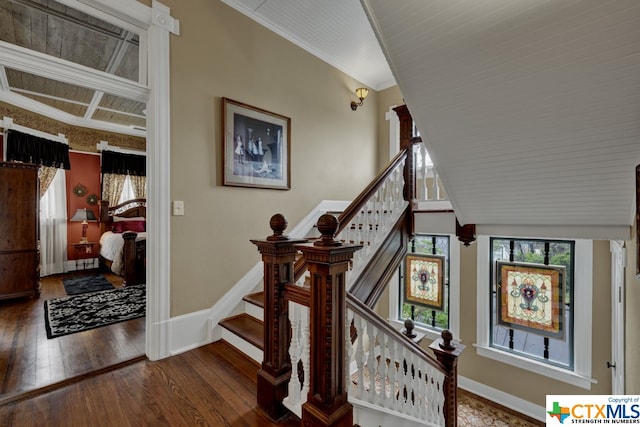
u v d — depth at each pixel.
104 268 5.69
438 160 2.11
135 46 3.08
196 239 2.45
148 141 2.25
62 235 5.59
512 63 1.38
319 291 1.29
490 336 3.86
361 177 4.30
